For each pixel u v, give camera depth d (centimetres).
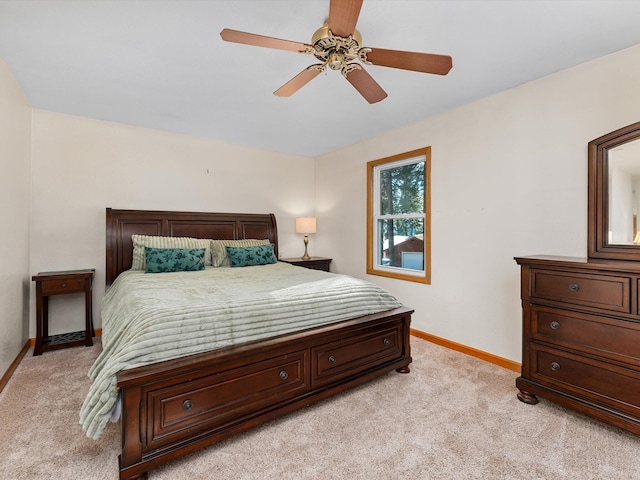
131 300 196
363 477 141
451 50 199
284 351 182
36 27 178
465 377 240
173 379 145
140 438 137
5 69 223
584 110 216
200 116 324
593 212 208
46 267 314
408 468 147
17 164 259
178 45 197
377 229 399
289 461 151
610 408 168
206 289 223
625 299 163
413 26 174
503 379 237
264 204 458
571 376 183
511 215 256
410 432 173
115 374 135
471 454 156
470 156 285
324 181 482
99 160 339
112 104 295
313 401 192
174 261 321
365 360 223
